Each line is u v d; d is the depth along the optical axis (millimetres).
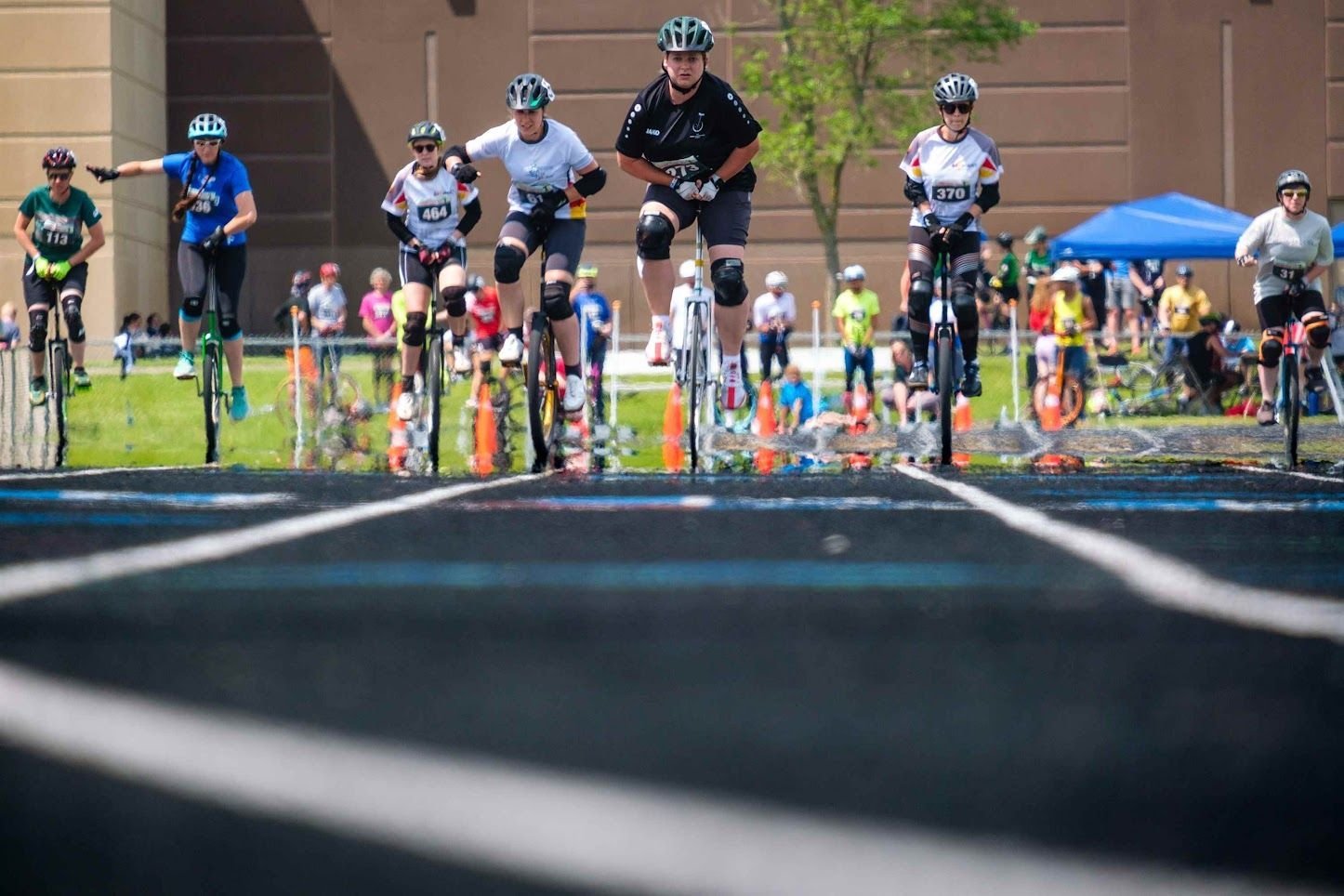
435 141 35031
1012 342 62625
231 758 7133
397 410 37906
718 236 31844
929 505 22203
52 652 10008
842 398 61594
